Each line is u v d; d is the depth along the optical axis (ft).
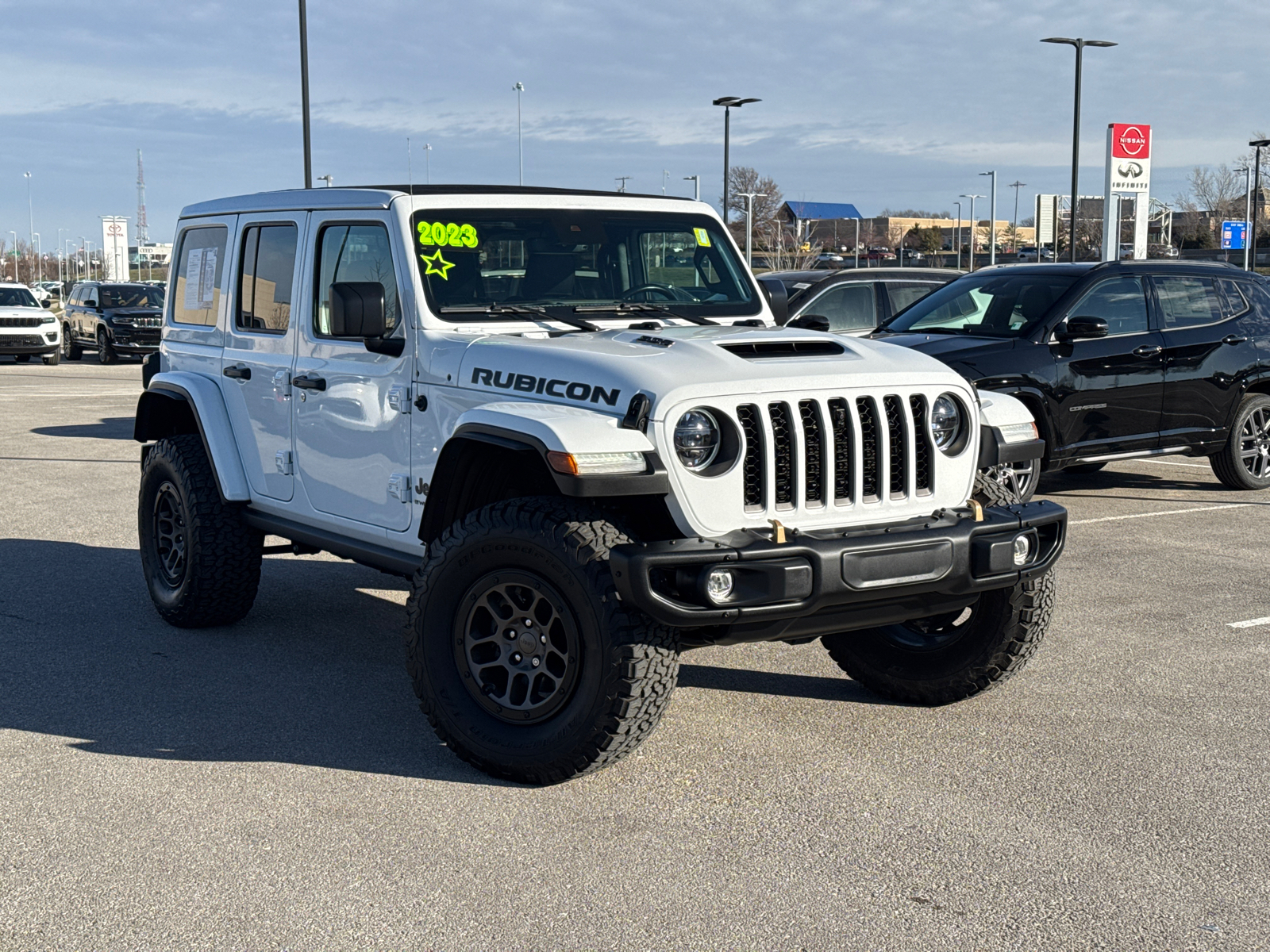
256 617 21.74
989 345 30.83
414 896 11.49
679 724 16.22
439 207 16.60
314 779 14.32
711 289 18.48
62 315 104.01
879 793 13.91
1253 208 177.78
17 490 35.14
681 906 11.30
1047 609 15.74
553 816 13.29
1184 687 17.72
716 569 12.75
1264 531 29.04
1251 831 12.89
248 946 10.60
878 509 14.20
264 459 19.36
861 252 336.29
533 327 16.31
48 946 10.57
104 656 19.27
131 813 13.34
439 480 15.01
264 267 19.45
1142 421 32.42
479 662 14.48
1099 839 12.72
